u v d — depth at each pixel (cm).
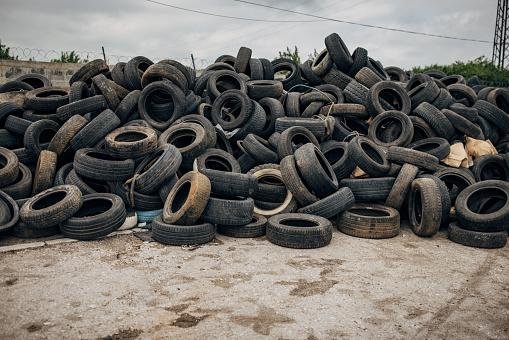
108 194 734
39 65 1750
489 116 1081
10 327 392
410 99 1041
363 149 910
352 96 1090
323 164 821
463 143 999
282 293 480
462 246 688
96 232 656
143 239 673
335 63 1180
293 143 932
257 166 837
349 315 431
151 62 1144
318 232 649
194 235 651
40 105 956
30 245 620
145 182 740
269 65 1310
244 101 994
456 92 1193
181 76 1035
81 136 821
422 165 800
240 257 602
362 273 550
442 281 532
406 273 555
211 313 428
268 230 686
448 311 448
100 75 962
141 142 789
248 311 434
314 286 503
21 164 816
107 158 852
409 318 429
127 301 451
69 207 656
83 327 395
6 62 1686
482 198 767
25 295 460
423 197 714
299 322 413
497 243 678
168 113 1003
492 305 466
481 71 3020
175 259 587
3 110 933
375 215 800
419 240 715
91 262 565
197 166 787
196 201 652
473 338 395
